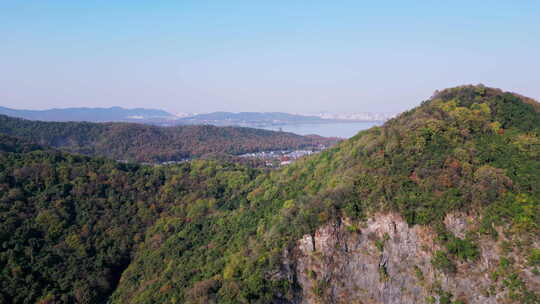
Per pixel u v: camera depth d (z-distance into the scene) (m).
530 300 38.97
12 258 60.88
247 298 49.03
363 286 50.16
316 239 52.25
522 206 42.72
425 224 46.94
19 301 57.19
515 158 48.53
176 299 56.84
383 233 49.69
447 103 61.28
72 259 66.44
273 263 51.59
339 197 53.69
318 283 51.09
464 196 46.06
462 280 43.62
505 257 41.66
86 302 61.00
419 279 46.53
